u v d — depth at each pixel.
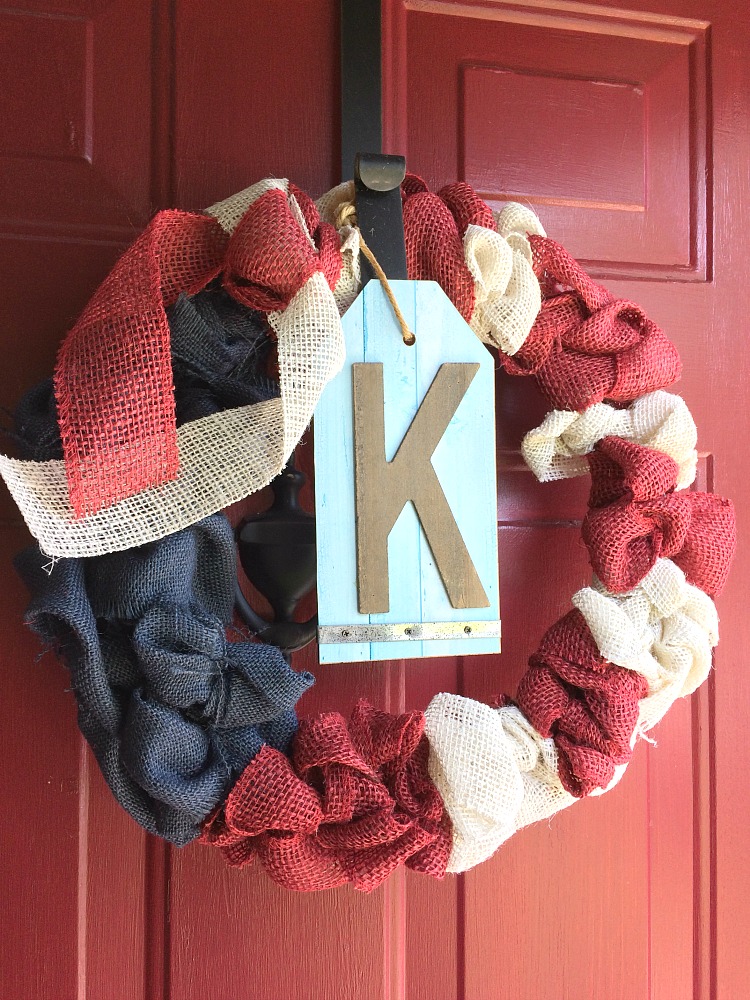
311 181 0.88
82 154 0.83
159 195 0.85
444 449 0.77
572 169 0.94
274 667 0.72
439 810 0.75
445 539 0.76
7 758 0.81
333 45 0.88
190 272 0.74
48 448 0.70
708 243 0.98
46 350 0.82
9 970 0.81
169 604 0.71
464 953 0.90
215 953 0.85
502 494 0.92
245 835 0.71
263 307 0.72
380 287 0.76
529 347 0.82
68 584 0.69
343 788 0.72
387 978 0.88
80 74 0.83
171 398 0.66
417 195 0.80
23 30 0.82
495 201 0.92
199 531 0.73
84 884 0.82
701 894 0.96
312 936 0.87
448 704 0.78
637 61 0.96
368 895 0.88
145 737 0.68
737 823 0.97
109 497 0.66
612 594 0.82
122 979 0.83
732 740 0.97
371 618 0.75
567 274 0.81
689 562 0.83
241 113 0.86
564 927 0.92
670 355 0.83
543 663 0.81
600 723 0.78
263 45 0.87
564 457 0.85
